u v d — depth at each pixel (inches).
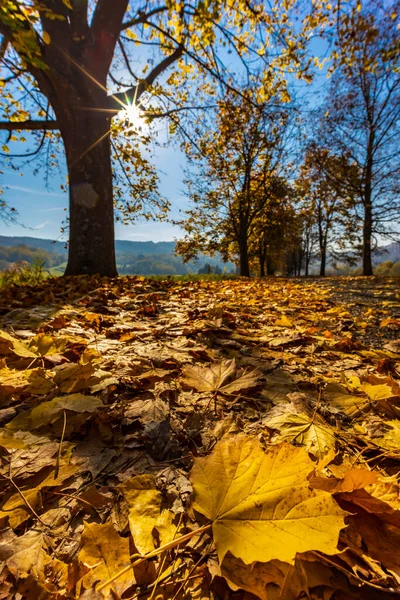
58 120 254.1
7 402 48.4
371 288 266.5
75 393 49.8
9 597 21.0
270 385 59.2
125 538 25.5
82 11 239.3
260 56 307.3
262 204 832.9
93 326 98.1
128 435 41.5
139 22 307.1
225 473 28.3
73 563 23.5
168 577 22.9
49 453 36.2
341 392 55.7
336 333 106.4
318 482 28.9
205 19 259.9
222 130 411.2
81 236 251.0
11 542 25.6
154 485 31.7
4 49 276.4
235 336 91.7
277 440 40.8
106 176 258.5
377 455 39.2
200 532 24.8
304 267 2025.1
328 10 314.3
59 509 29.7
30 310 114.0
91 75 247.6
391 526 26.3
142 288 195.0
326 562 23.2
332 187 758.5
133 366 61.7
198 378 55.1
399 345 89.9
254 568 22.6
